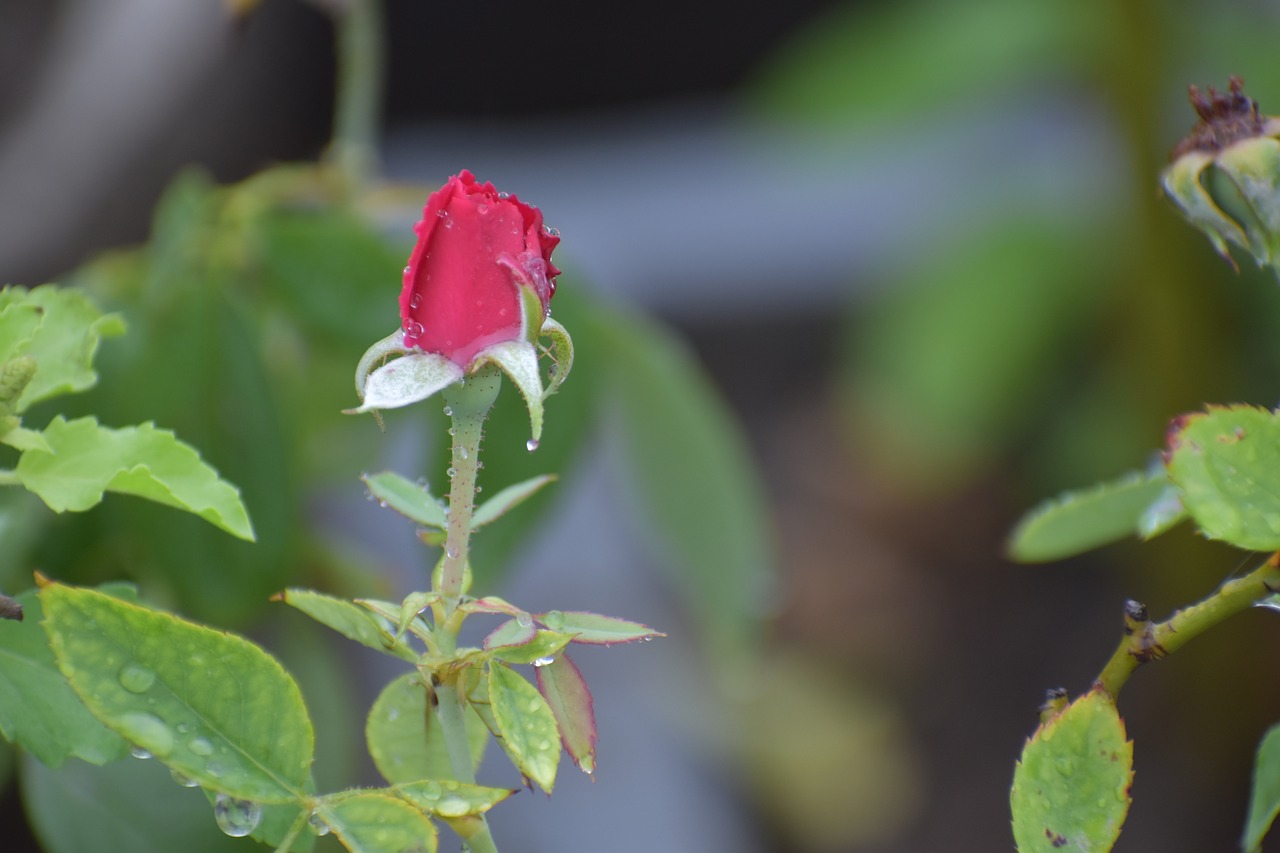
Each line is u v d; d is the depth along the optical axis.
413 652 0.68
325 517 1.62
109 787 0.73
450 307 0.67
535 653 0.67
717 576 1.07
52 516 0.83
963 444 2.14
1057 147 2.07
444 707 0.68
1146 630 0.69
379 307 0.87
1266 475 0.68
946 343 2.03
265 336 0.90
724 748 1.89
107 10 1.31
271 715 0.68
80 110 1.26
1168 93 1.77
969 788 2.06
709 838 1.58
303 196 0.91
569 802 1.52
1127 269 1.91
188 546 0.83
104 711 0.67
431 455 0.84
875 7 2.11
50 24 1.38
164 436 0.69
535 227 0.68
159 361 0.83
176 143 1.29
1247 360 1.88
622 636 0.68
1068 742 0.69
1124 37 1.73
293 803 0.67
